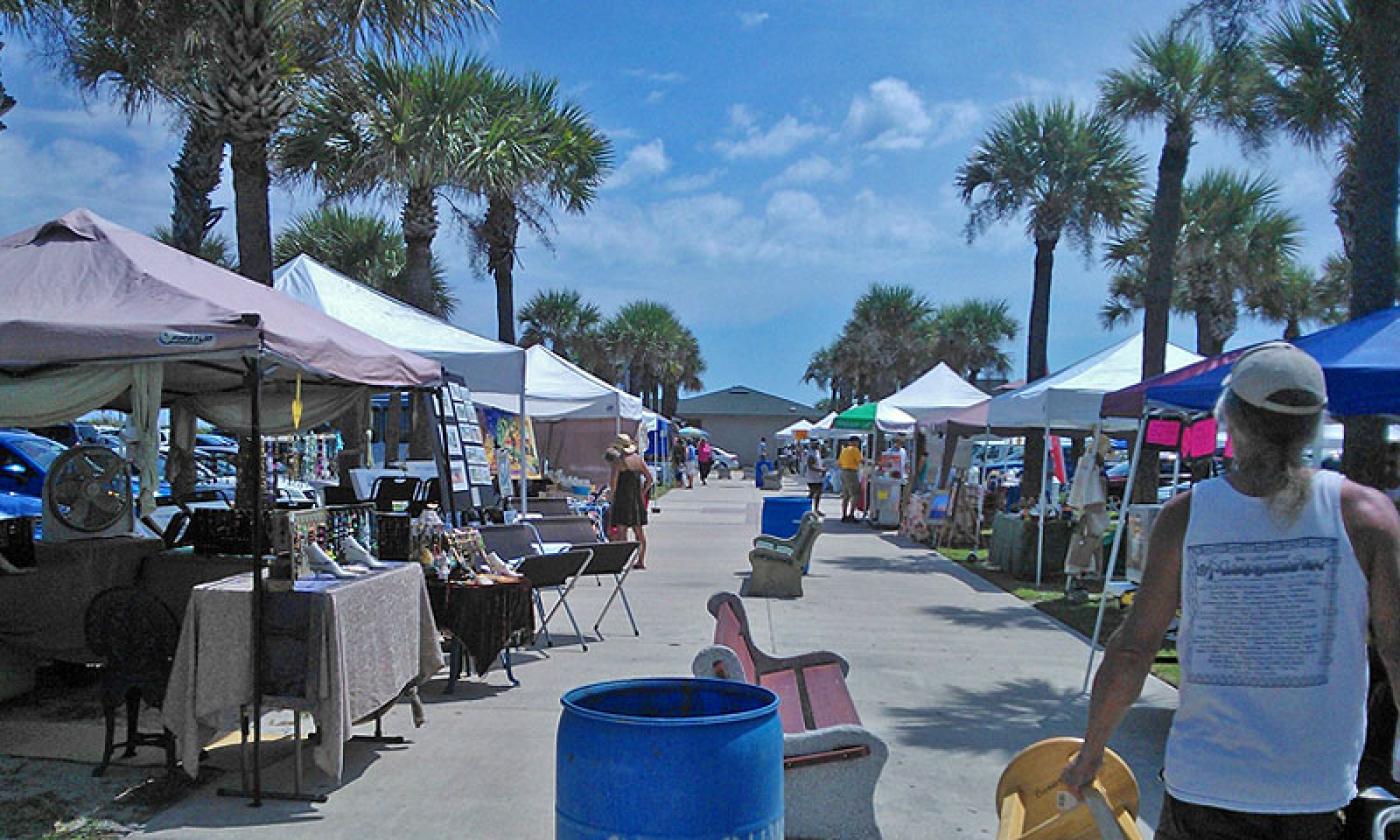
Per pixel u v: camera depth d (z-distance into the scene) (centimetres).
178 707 505
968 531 1788
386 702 567
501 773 557
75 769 548
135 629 531
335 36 1090
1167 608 249
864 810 449
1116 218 2220
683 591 1221
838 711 509
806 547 1211
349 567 568
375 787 534
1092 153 2161
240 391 811
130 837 462
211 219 1669
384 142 1551
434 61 1609
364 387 862
